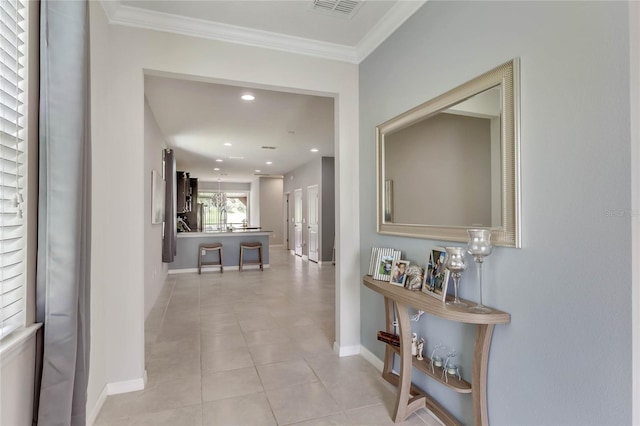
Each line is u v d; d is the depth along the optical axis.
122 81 2.22
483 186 1.62
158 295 4.93
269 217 12.35
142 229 2.27
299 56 2.68
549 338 1.31
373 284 2.14
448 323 1.89
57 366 1.27
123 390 2.20
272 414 1.97
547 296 1.31
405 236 2.22
